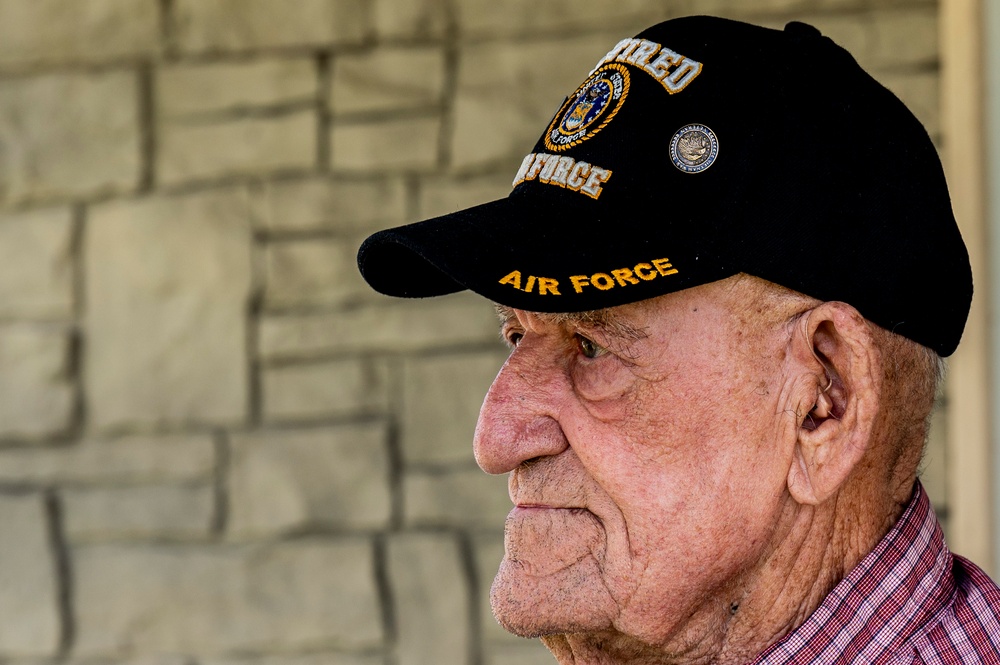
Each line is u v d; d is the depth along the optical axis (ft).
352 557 10.43
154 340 10.65
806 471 3.51
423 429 10.39
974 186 8.43
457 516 10.36
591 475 3.61
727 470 3.49
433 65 10.39
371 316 10.46
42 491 10.76
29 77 10.84
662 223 3.44
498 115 10.30
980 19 8.51
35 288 10.80
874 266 3.47
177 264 10.64
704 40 3.61
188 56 10.69
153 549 10.64
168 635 10.61
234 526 10.57
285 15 10.55
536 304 3.35
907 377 3.66
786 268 3.41
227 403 10.58
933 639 3.65
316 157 10.53
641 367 3.55
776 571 3.60
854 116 3.51
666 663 3.71
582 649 3.85
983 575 3.92
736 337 3.50
